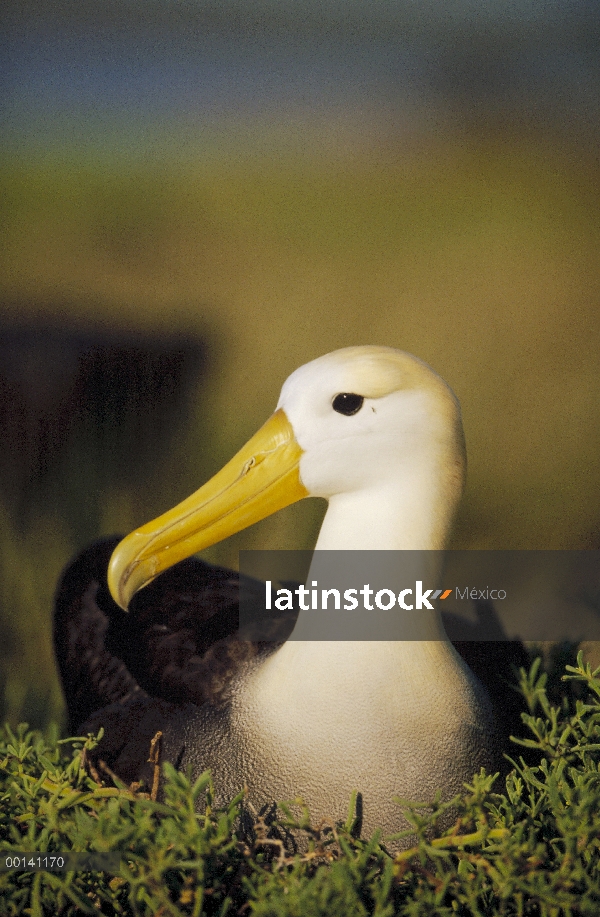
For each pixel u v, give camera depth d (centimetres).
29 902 465
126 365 1434
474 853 463
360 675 507
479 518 1158
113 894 468
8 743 559
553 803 462
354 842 459
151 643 628
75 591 722
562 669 629
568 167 2958
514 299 1858
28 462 1144
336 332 1716
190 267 2081
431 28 4119
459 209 2572
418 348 1653
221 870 450
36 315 1642
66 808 492
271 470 532
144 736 568
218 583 691
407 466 514
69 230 2353
